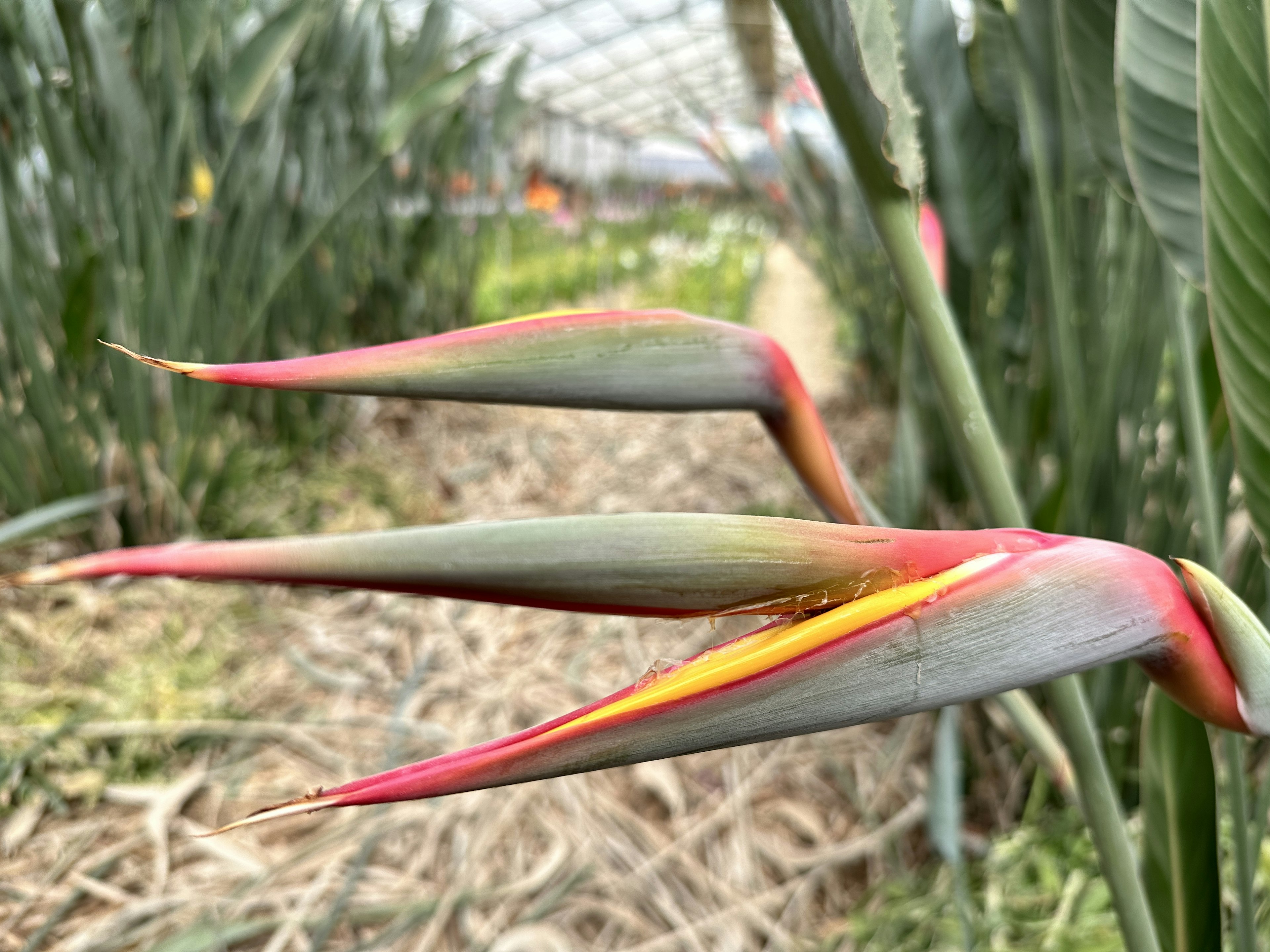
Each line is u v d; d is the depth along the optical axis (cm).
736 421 208
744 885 70
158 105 102
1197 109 29
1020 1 46
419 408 189
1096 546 20
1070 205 53
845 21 21
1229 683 21
